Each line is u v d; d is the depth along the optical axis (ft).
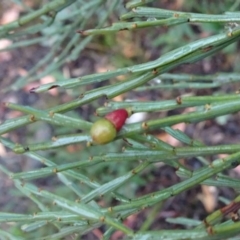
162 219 0.88
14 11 1.07
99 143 0.28
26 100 1.03
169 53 0.31
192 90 0.92
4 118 1.03
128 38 0.98
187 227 0.86
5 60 1.07
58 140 0.31
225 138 0.92
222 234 0.25
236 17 0.31
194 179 0.32
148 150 0.32
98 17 0.82
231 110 0.28
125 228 0.27
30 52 1.05
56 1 0.42
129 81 0.32
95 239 0.86
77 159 0.88
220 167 0.31
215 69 0.93
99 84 0.96
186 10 0.90
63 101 1.00
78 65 1.02
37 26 0.47
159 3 0.92
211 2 0.88
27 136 0.99
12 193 0.93
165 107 0.30
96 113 0.31
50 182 0.93
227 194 0.87
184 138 0.34
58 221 0.33
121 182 0.34
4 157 1.00
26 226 0.36
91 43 1.00
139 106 0.30
